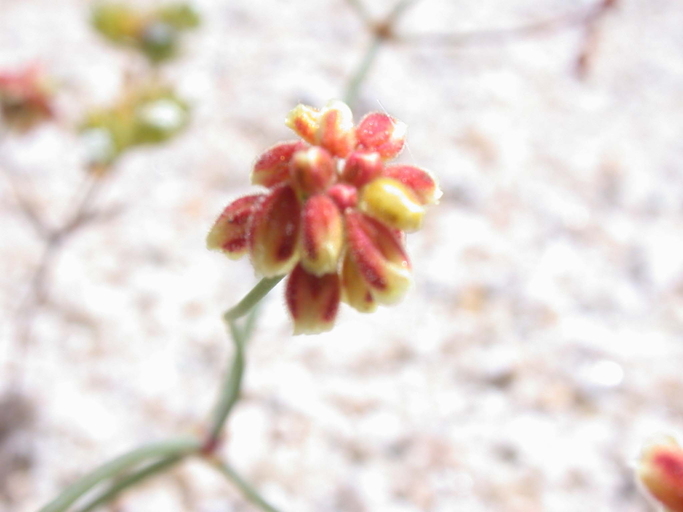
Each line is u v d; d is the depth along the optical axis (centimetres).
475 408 13
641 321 15
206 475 13
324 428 13
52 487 12
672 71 19
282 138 17
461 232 16
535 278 15
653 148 17
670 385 14
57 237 15
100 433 13
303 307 7
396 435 13
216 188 16
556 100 18
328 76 18
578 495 13
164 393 13
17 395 13
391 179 7
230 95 18
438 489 13
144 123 14
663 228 16
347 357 14
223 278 15
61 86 16
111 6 16
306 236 7
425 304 15
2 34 19
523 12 20
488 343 14
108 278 15
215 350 14
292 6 20
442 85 18
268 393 13
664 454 8
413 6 20
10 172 16
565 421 13
